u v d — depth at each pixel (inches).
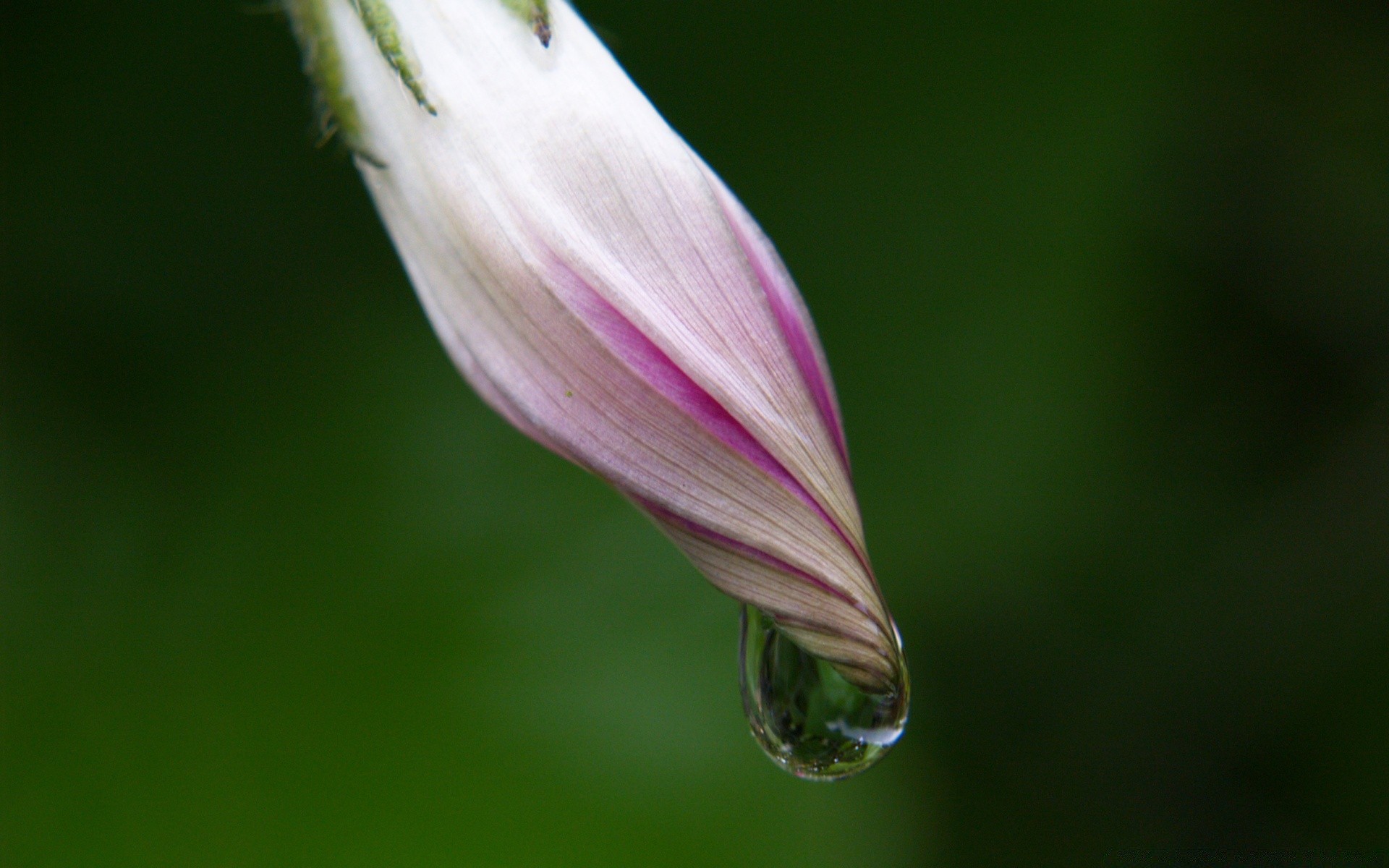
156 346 7.6
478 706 7.4
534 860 7.3
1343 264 9.3
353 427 7.6
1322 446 9.4
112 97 7.7
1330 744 9.2
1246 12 8.5
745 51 7.9
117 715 7.3
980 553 7.6
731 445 6.3
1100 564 8.8
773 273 6.4
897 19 8.0
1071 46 7.8
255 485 7.5
